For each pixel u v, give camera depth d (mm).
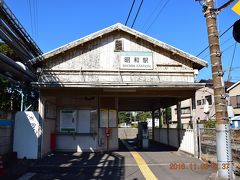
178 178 8820
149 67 13508
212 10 8844
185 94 13938
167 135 20047
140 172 9781
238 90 35312
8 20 9750
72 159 12531
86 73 13281
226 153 8219
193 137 13477
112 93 13984
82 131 15641
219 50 8797
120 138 30625
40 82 12438
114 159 12586
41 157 12531
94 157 13211
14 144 12328
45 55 12836
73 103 15805
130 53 13562
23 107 15594
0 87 16188
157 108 23828
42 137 12742
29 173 9641
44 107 13141
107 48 13562
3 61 9953
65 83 12461
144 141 17828
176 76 13547
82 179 8797
